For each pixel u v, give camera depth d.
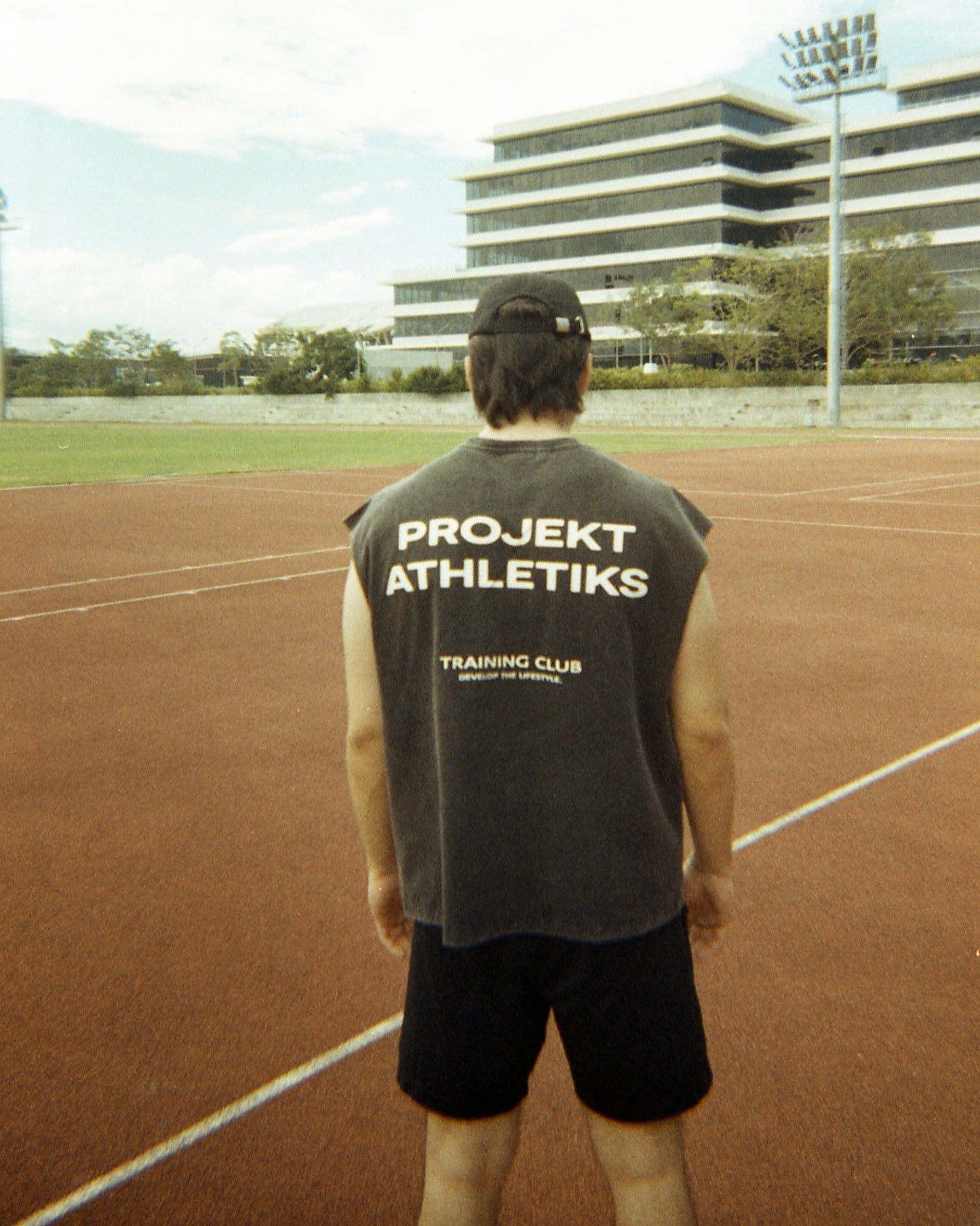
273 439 46.44
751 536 13.70
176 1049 2.99
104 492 21.17
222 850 4.36
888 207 86.38
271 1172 2.50
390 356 101.94
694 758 1.70
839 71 42.75
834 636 8.09
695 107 93.00
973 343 80.69
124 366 103.31
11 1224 2.34
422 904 1.68
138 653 7.83
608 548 1.58
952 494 19.31
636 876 1.61
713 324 72.12
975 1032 3.04
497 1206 1.74
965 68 83.19
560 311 1.68
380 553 1.67
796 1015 3.13
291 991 3.29
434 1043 1.69
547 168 101.81
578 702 1.58
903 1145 2.57
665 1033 1.64
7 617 9.11
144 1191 2.44
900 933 3.61
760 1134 2.61
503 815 1.61
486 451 1.67
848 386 54.38
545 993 1.69
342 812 4.76
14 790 5.07
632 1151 1.67
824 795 4.88
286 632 8.47
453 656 1.61
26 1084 2.84
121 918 3.78
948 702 6.34
